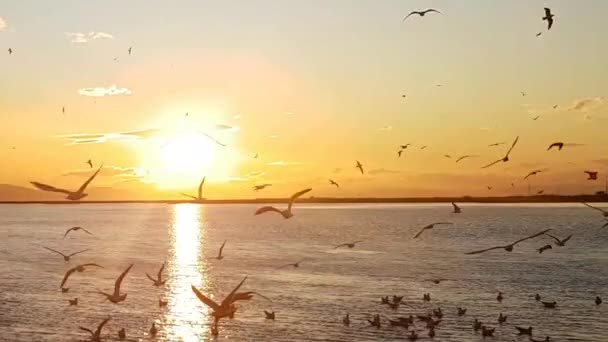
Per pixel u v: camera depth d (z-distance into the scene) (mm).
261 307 86562
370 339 70062
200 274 121812
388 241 199750
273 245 188125
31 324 78125
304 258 147625
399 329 74250
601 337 71312
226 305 25266
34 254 162250
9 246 187500
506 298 92812
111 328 76688
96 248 183500
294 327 75750
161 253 168125
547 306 86438
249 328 75562
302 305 87750
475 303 89500
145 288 103875
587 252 156625
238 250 172250
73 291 99875
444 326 75750
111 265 138625
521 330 72062
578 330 74438
